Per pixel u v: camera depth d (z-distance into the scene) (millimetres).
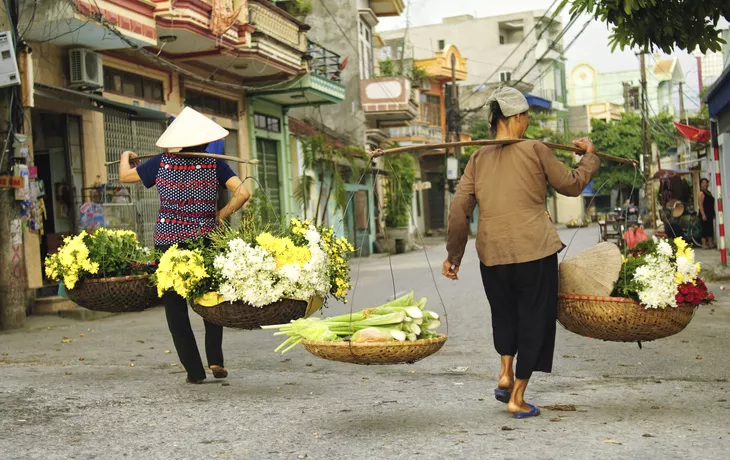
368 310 4969
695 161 28797
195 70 19484
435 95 47000
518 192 4996
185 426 4977
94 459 4258
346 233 29703
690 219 22594
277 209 24609
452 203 5180
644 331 5078
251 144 22547
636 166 5484
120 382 6582
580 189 5160
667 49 8078
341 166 29406
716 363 7363
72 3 13008
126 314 13367
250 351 8625
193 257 5688
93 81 14672
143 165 6496
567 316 5230
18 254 11641
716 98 19312
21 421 5117
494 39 64938
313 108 33031
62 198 14758
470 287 15711
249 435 4738
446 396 5969
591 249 5242
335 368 7477
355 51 33250
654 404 5566
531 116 56062
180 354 6438
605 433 4648
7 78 11305
